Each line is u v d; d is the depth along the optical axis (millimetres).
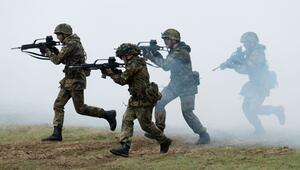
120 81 12539
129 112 12891
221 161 12375
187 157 12844
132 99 12844
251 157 12688
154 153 13609
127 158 13062
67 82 14781
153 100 12750
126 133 12805
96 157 13234
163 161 12531
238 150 13555
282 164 11883
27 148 14281
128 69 12484
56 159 13102
